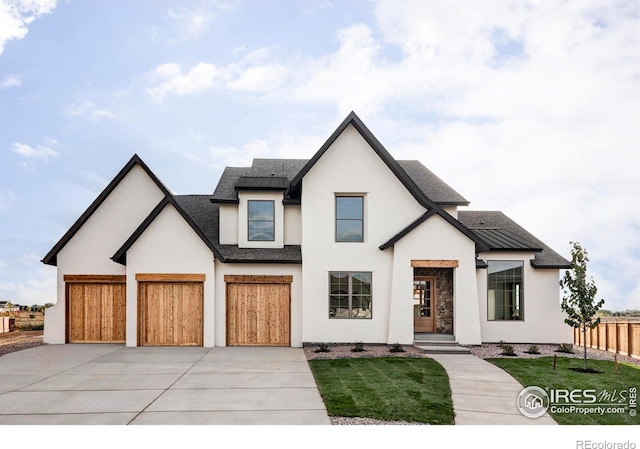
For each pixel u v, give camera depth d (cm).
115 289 1673
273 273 1627
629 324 1486
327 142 1611
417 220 1570
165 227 1583
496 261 1684
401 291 1571
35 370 1176
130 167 1705
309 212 1630
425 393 937
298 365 1245
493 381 1062
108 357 1368
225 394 934
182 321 1588
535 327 1658
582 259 1248
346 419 770
